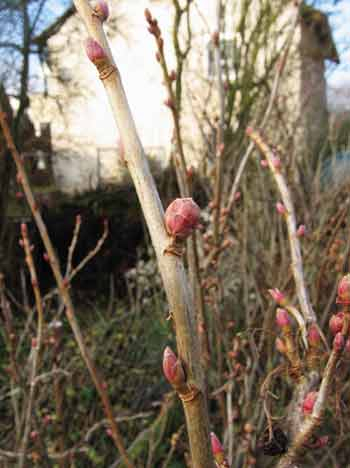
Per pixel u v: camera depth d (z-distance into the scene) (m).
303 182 3.64
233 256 3.03
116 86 0.63
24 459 1.77
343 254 2.29
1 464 2.16
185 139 5.21
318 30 6.35
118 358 3.73
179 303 0.57
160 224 0.59
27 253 1.75
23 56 6.62
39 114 7.60
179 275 0.57
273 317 2.15
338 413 1.05
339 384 1.01
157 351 3.65
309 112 4.68
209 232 2.11
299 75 6.04
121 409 3.18
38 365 1.93
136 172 0.61
